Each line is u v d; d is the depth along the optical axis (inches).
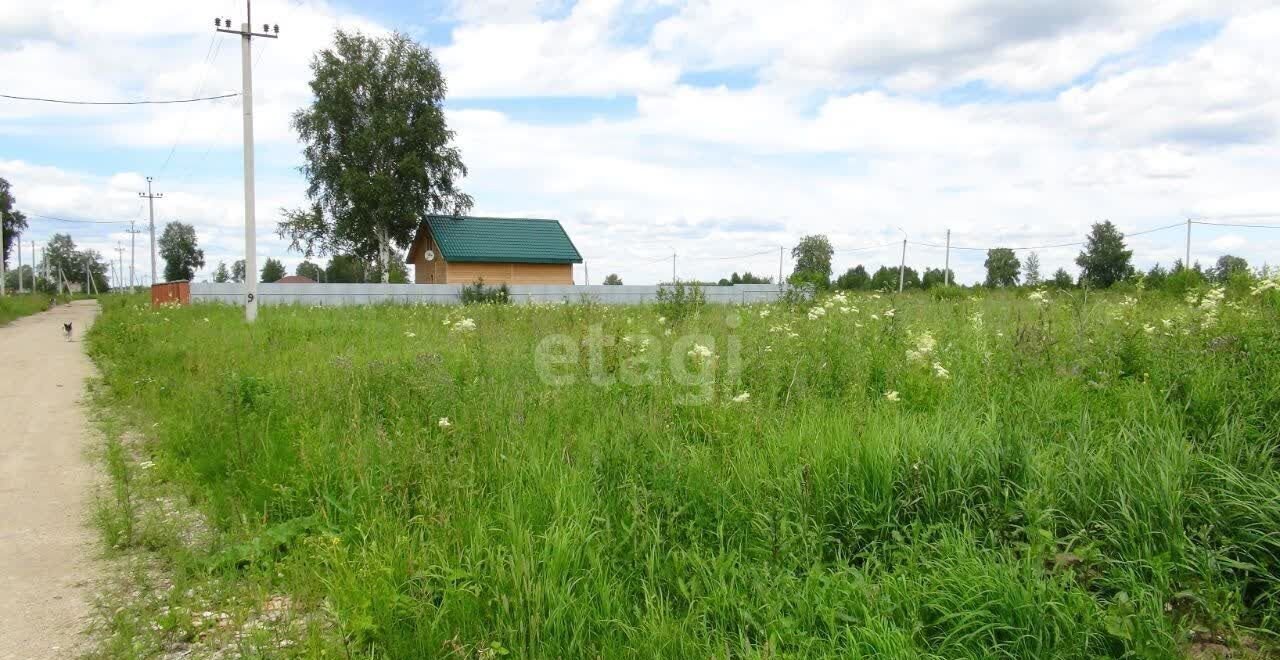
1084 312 277.3
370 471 187.2
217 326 634.8
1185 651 111.0
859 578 129.5
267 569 152.2
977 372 236.4
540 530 151.1
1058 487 148.3
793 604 127.3
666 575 136.8
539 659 116.1
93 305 2033.7
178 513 197.6
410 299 1154.7
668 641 116.6
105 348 586.2
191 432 254.8
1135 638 109.3
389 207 1433.3
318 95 1461.6
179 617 134.3
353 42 1473.9
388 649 121.3
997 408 195.6
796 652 114.7
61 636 135.4
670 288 672.4
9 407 361.1
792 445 178.1
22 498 216.1
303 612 137.3
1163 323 256.8
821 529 144.9
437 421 220.4
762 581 131.2
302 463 199.2
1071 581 121.9
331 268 2402.8
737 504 154.8
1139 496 139.6
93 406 361.1
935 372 239.8
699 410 217.8
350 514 171.9
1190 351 211.8
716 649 115.2
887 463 157.3
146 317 793.6
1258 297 296.8
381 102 1482.5
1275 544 126.7
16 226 2800.2
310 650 117.5
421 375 259.0
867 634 114.4
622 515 157.1
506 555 140.9
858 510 151.6
